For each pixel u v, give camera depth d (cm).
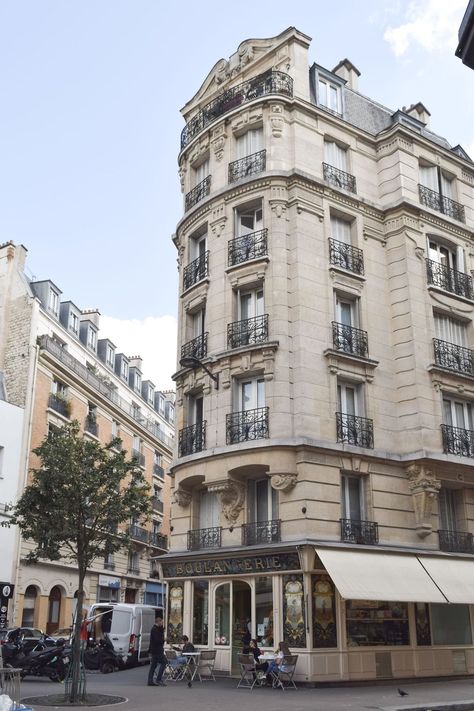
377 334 2280
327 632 1798
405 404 2223
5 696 879
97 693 1499
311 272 2172
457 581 2012
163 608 2583
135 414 4719
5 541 3031
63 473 1591
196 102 2672
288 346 2069
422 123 2789
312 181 2264
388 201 2466
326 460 1986
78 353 4159
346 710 1239
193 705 1300
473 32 612
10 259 3612
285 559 1844
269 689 1662
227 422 2073
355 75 2833
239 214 2333
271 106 2339
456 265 2552
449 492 2280
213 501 2175
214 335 2220
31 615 3241
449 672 2036
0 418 3117
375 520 2031
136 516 1648
